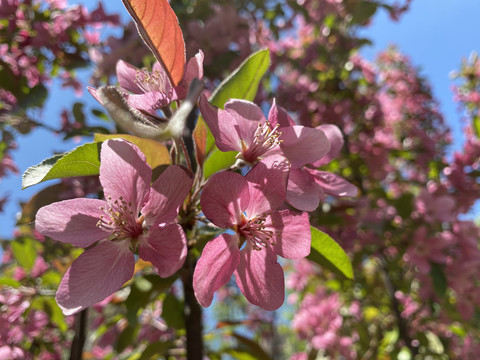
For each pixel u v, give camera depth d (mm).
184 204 118
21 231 286
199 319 164
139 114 80
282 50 519
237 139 113
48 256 261
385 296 432
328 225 283
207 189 97
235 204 100
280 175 96
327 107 465
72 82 359
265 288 99
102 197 202
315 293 449
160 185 96
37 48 321
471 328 370
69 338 283
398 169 510
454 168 369
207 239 128
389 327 420
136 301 160
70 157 109
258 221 101
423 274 345
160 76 119
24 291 227
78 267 91
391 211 366
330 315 397
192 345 161
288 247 101
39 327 248
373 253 385
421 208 346
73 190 186
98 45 331
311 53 490
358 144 441
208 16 374
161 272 91
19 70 312
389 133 487
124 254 95
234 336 217
